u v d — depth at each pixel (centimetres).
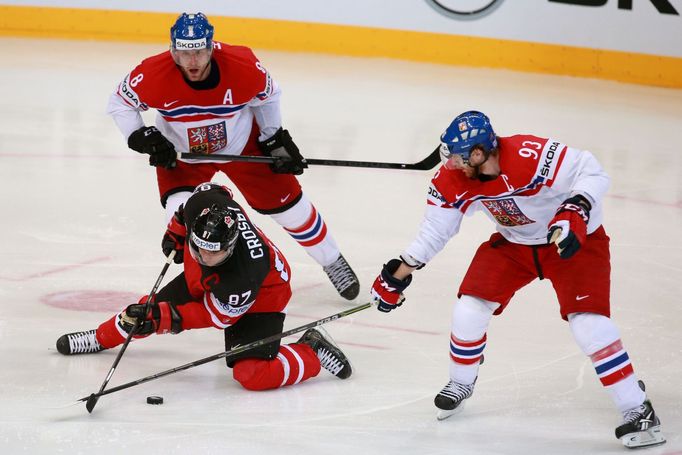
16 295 1881
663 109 4259
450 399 1440
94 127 3384
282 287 1557
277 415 1445
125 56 4550
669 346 1788
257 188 1880
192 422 1403
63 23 4825
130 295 1920
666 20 4625
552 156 1319
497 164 1316
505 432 1424
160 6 4834
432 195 1384
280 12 4856
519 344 1788
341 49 4903
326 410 1475
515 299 2038
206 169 1844
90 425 1373
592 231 1373
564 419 1477
